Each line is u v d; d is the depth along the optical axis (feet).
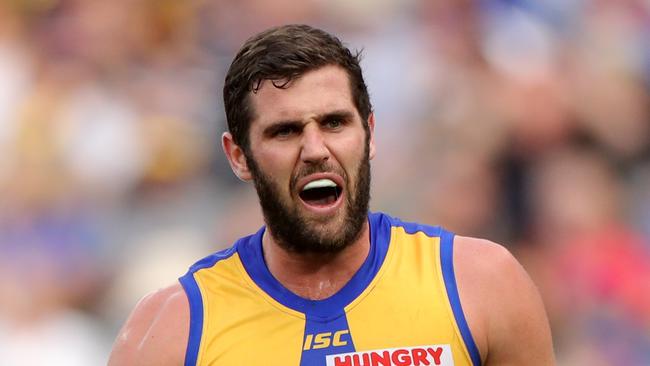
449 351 34.01
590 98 97.55
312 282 35.14
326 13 101.60
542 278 89.76
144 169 94.68
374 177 92.68
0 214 93.40
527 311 35.22
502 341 34.76
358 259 35.27
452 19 99.81
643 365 87.56
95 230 92.94
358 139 33.94
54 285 89.40
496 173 92.89
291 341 34.40
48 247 91.76
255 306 35.06
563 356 87.25
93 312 89.10
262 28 101.45
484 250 35.88
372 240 36.01
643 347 87.71
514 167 93.30
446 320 34.30
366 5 101.40
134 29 101.19
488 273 35.19
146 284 88.58
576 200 92.22
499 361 35.04
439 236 36.29
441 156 93.45
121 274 90.94
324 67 33.68
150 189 94.32
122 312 88.38
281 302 35.01
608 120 96.94
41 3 102.53
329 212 33.86
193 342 34.60
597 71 99.35
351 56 34.50
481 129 94.27
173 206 93.30
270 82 33.68
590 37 100.89
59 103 97.55
